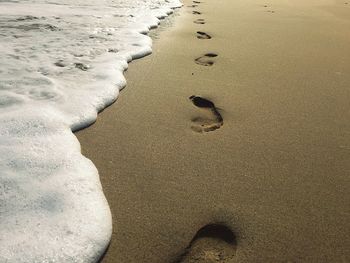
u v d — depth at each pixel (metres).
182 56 4.46
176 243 1.86
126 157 2.50
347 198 2.19
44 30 5.05
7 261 1.62
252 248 1.84
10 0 6.76
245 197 2.17
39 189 2.07
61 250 1.71
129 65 4.11
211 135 2.80
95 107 3.09
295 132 2.87
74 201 2.01
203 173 2.37
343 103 3.37
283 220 2.01
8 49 4.21
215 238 1.91
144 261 1.75
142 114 3.06
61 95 3.20
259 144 2.70
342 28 6.12
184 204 2.10
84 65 3.91
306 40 5.32
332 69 4.20
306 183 2.31
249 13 7.12
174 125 2.92
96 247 1.77
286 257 1.79
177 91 3.50
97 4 7.14
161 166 2.42
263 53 4.66
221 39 5.23
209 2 8.26
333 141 2.77
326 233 1.94
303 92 3.56
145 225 1.95
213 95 3.42
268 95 3.46
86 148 2.58
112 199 2.12
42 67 3.78
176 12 7.02
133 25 5.66
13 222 1.83
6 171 2.18
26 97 3.11
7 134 2.54
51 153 2.41
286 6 7.96
